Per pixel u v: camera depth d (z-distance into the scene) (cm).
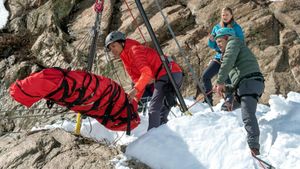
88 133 564
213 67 663
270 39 823
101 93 465
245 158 436
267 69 775
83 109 473
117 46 490
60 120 736
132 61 490
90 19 964
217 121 484
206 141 459
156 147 460
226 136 460
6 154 496
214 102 743
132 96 465
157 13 933
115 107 485
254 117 449
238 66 466
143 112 638
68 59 901
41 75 429
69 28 973
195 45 851
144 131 581
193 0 936
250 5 886
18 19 1020
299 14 847
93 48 571
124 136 569
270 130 486
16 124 809
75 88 446
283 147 452
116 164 446
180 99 515
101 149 484
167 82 508
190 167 440
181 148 457
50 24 979
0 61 931
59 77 437
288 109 525
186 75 812
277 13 856
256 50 808
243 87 458
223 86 463
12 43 965
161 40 886
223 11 654
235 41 462
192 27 894
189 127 475
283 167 429
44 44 939
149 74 469
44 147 492
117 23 935
